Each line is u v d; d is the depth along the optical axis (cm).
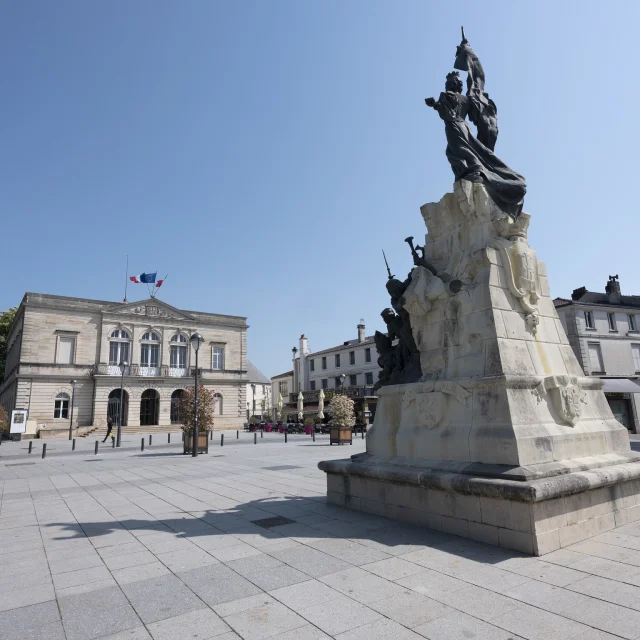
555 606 378
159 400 4747
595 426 666
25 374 4166
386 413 757
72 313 4478
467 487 550
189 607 401
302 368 5944
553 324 727
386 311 832
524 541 500
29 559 544
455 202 763
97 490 1048
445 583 431
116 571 496
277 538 599
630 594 394
